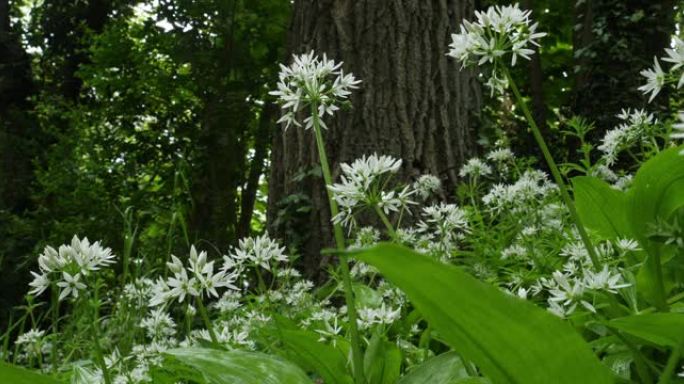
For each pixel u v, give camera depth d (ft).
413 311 8.19
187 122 47.73
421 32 18.97
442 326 3.58
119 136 48.14
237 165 46.03
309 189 18.67
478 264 9.46
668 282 5.97
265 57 51.44
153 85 47.98
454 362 5.28
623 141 8.34
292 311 9.99
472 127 19.22
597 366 3.48
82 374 6.77
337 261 17.62
